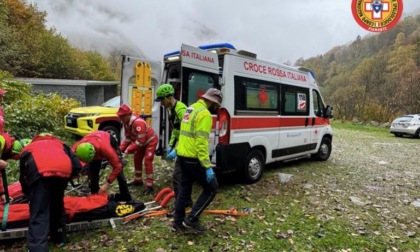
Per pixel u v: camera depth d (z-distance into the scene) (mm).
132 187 5625
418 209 5316
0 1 19141
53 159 3146
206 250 3584
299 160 9102
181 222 3936
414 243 4051
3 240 3529
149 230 3973
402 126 18531
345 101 36156
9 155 3824
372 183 6891
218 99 3838
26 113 8758
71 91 17922
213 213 4562
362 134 20000
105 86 24625
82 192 4910
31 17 26812
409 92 32406
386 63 45844
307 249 3744
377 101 34938
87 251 3465
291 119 7254
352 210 5094
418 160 10305
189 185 3893
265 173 7184
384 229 4418
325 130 8836
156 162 7465
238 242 3799
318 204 5281
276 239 3945
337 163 8992
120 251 3480
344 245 3887
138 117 5137
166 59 5648
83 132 8977
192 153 3695
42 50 24875
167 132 5652
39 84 16688
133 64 5477
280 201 5316
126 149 5344
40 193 3074
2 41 18406
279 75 6828
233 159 5676
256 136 6180
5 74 10602
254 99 6125
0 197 3936
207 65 5266
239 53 5809
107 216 4016
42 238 3018
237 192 5652
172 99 4566
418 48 45188
